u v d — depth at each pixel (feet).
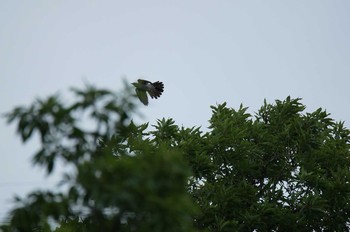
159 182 33.09
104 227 34.50
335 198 98.48
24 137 34.68
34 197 34.40
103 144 36.96
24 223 34.22
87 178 33.04
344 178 99.04
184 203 33.35
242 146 101.55
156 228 32.63
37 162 34.88
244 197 96.27
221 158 101.65
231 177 102.17
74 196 33.83
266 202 93.45
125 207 33.04
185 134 102.37
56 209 33.86
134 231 34.12
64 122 35.06
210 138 102.01
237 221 91.04
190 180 94.43
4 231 34.55
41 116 34.88
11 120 34.83
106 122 35.60
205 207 91.25
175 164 33.68
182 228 33.63
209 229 90.33
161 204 32.63
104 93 35.22
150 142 95.86
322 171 102.12
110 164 33.09
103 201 32.27
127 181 32.48
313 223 98.89
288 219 93.40
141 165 33.40
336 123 111.86
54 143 35.17
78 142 35.70
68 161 35.42
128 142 89.71
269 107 112.98
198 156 95.35
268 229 95.66
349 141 112.16
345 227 99.09
